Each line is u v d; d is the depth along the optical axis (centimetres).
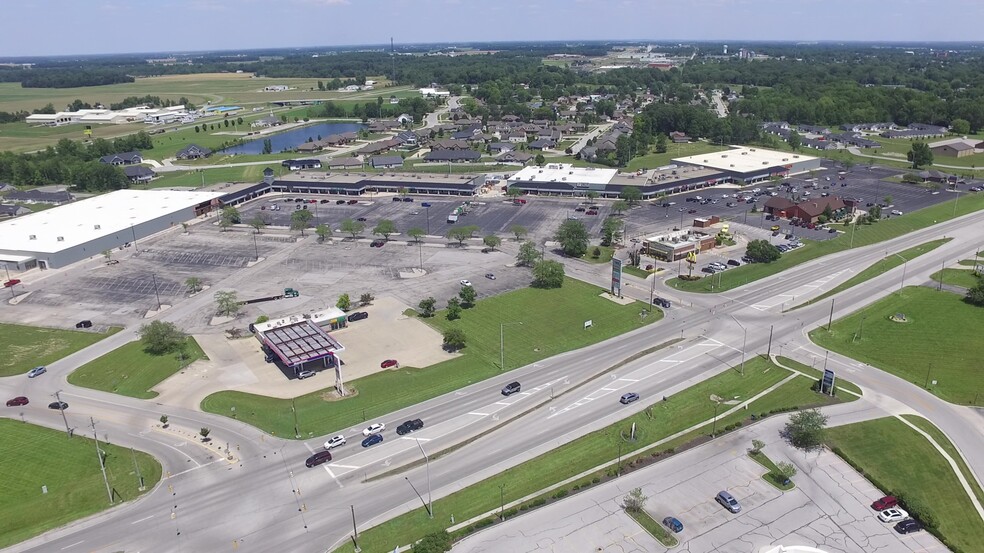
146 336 10406
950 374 9481
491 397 9069
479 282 13412
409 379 9575
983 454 7650
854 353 10169
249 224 17938
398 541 6400
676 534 6425
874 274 13500
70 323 11769
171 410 8900
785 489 7050
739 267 14000
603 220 17762
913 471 7338
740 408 8681
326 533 6550
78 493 7231
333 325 11344
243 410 8825
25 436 8325
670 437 8069
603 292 12788
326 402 8994
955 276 13288
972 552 6141
